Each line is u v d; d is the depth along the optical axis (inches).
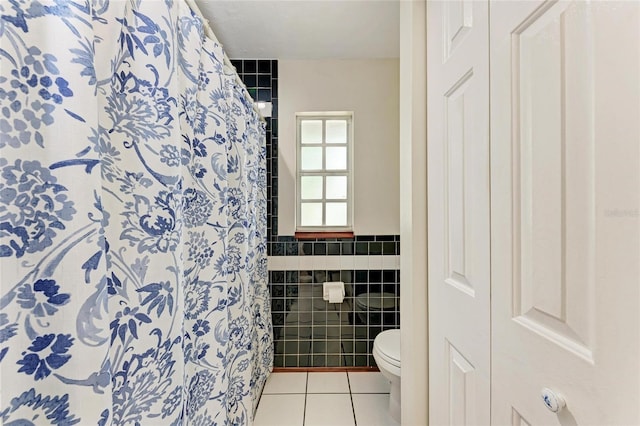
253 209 75.5
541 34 19.6
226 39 85.1
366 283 97.7
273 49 90.7
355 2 69.9
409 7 41.3
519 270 22.1
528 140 21.1
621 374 14.4
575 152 17.0
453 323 33.0
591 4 15.8
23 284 18.6
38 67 19.4
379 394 84.4
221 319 46.3
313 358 97.9
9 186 18.2
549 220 19.1
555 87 18.4
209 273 44.5
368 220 97.7
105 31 26.0
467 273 30.0
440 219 36.2
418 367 41.0
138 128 29.0
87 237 20.6
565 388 17.7
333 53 93.3
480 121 27.1
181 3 38.3
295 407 78.8
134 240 28.4
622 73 14.2
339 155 102.3
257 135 80.7
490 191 25.7
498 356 24.7
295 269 97.6
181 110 37.7
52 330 19.5
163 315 30.8
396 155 97.3
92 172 21.0
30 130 19.0
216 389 44.8
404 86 43.9
